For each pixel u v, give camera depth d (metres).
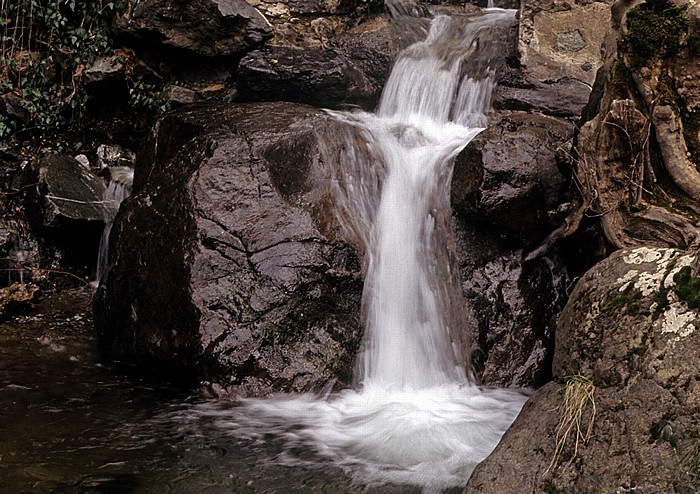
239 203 5.66
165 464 4.34
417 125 7.40
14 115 8.20
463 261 5.90
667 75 4.96
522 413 4.16
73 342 6.19
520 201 5.79
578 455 3.62
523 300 5.79
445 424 4.93
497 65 7.53
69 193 7.33
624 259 4.18
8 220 7.32
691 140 4.95
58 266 7.33
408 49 8.00
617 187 5.08
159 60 8.19
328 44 8.11
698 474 3.24
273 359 5.29
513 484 3.71
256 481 4.19
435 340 5.68
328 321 5.47
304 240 5.57
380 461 4.44
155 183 6.07
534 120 6.57
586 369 3.91
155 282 5.62
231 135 5.98
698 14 4.88
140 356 5.61
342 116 7.14
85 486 4.07
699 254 3.84
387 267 5.86
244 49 7.87
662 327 3.70
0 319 6.47
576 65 7.48
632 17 5.00
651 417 3.49
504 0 9.43
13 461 4.30
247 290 5.41
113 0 8.02
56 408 5.02
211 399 5.20
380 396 5.36
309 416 5.02
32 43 8.42
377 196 6.13
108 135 8.42
